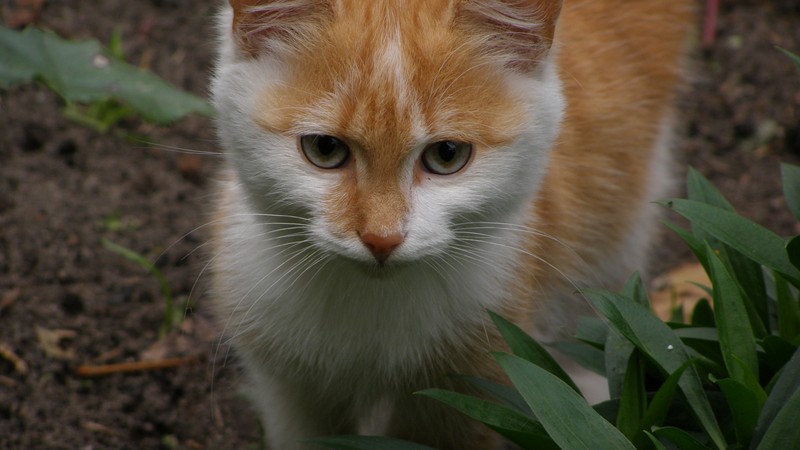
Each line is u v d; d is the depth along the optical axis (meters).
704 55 6.90
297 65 3.37
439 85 3.29
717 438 3.15
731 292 3.23
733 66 6.84
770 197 6.06
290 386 4.14
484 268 3.76
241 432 4.76
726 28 7.08
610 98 4.80
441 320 3.79
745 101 6.64
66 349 4.95
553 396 3.08
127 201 5.78
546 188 4.16
